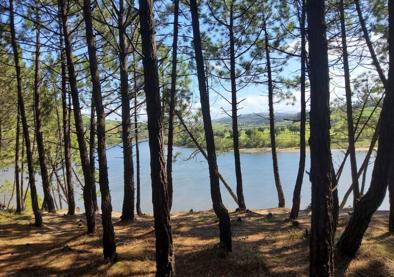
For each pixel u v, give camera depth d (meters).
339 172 16.55
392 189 10.40
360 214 8.45
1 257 10.34
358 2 13.33
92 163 16.70
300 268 8.41
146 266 9.05
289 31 14.95
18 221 14.66
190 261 9.05
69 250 10.46
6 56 18.08
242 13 15.66
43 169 18.50
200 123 18.67
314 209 6.48
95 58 9.63
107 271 8.86
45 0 14.11
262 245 10.00
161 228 7.55
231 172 48.22
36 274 9.09
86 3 9.66
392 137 8.27
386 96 8.35
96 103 9.52
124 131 14.22
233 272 8.35
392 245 9.30
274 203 32.47
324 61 6.28
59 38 14.92
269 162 51.75
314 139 6.39
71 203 17.70
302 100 13.31
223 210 9.26
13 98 19.72
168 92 16.55
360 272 8.10
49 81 17.62
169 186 14.57
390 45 8.48
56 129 24.08
